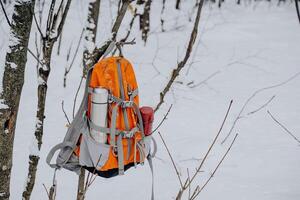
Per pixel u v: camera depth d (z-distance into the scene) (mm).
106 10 12758
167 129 7176
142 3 10477
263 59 10312
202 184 5652
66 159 3254
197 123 7395
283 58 10406
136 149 3332
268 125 7324
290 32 12227
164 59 10148
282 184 5590
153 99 8148
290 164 6086
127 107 3230
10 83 3098
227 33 12008
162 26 11992
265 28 12531
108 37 3416
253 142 6758
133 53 10375
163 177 5855
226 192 5434
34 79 8750
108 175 3305
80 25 11805
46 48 3279
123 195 5441
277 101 8250
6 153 3273
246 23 12930
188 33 11961
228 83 9062
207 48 10938
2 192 3389
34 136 3527
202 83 9000
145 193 5465
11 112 3166
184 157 6332
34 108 7676
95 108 3064
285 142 6734
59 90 8359
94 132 3119
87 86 3193
